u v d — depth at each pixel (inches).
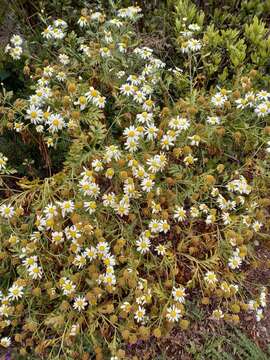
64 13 26.1
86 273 18.7
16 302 18.5
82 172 19.6
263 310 19.6
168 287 18.7
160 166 19.1
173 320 17.4
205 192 20.2
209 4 25.7
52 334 18.3
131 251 18.7
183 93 23.6
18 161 21.8
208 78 24.2
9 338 17.8
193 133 20.4
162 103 23.2
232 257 18.9
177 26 23.4
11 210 18.9
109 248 18.4
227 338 18.6
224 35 23.6
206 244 19.6
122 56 21.7
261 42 23.0
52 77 21.6
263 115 20.0
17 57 21.6
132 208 19.7
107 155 18.9
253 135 20.7
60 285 17.8
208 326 18.8
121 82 21.9
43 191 20.1
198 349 18.2
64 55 21.7
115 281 17.7
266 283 20.1
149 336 17.9
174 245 20.1
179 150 19.2
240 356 18.1
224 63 24.7
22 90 23.6
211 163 21.0
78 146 19.6
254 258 20.1
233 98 20.4
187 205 20.7
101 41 22.1
